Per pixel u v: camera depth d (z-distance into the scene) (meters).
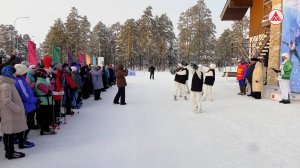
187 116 10.20
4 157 6.08
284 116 9.83
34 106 6.86
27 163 5.71
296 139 7.09
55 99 8.57
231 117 9.84
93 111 11.46
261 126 8.45
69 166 5.54
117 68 13.28
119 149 6.52
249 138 7.25
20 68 6.58
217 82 26.28
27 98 6.63
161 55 84.25
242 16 27.59
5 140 6.02
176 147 6.61
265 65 20.78
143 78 37.34
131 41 79.44
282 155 5.97
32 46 11.56
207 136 7.49
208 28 69.56
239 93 16.19
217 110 11.26
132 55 80.19
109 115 10.57
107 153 6.26
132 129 8.35
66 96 10.32
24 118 6.09
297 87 14.47
